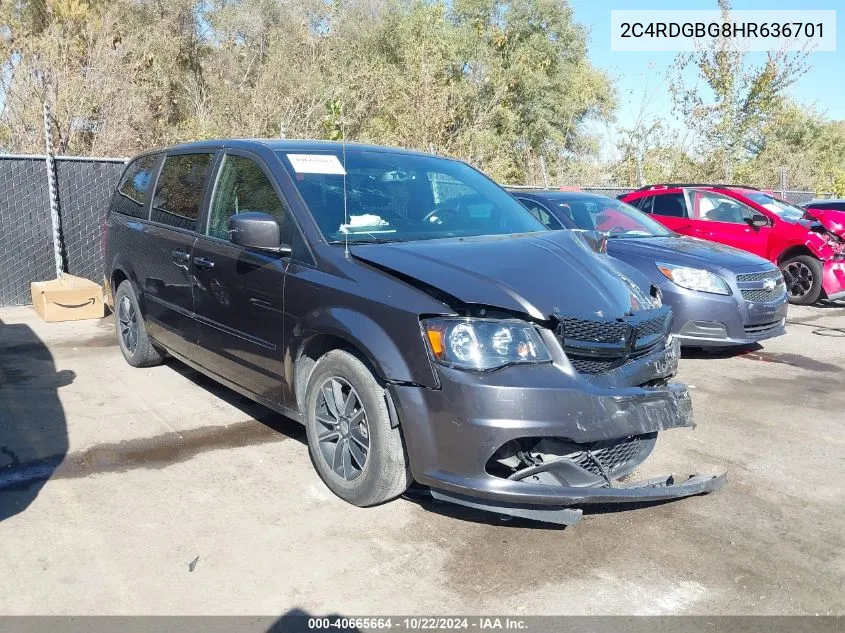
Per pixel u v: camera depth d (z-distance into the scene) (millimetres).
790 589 3098
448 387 3213
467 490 3215
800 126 32594
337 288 3678
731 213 10930
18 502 3689
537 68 27172
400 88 16781
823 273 10445
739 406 5613
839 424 5215
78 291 7879
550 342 3328
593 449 3463
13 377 5805
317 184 4312
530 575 3160
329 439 3863
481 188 4984
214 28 28391
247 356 4383
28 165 8539
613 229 7961
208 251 4707
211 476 4066
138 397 5379
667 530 3590
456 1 28766
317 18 29234
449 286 3371
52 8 18375
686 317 6793
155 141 15750
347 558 3258
